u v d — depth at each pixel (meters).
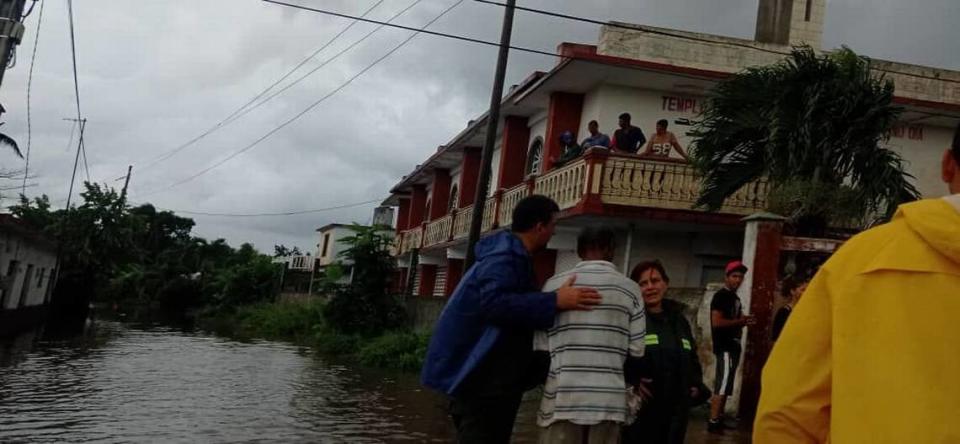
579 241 4.39
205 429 8.94
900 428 1.36
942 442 1.32
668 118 16.44
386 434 9.20
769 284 9.20
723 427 8.55
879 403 1.40
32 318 26.09
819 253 9.44
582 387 3.90
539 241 4.27
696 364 5.27
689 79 15.67
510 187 19.91
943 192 16.95
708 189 11.66
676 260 15.48
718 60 16.91
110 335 24.23
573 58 14.77
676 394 4.94
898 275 1.47
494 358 4.01
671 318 5.16
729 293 8.37
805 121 10.22
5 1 10.23
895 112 10.58
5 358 15.20
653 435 4.85
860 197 10.17
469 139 23.66
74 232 33.75
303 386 13.85
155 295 54.22
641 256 15.33
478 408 3.99
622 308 4.05
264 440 8.47
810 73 10.66
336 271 25.81
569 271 4.19
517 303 3.88
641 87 16.36
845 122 10.37
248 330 33.19
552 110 17.11
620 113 16.27
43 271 27.16
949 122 16.88
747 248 9.44
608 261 4.34
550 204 4.27
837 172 10.50
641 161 13.95
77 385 12.09
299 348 23.94
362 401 12.11
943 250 1.44
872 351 1.45
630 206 13.80
